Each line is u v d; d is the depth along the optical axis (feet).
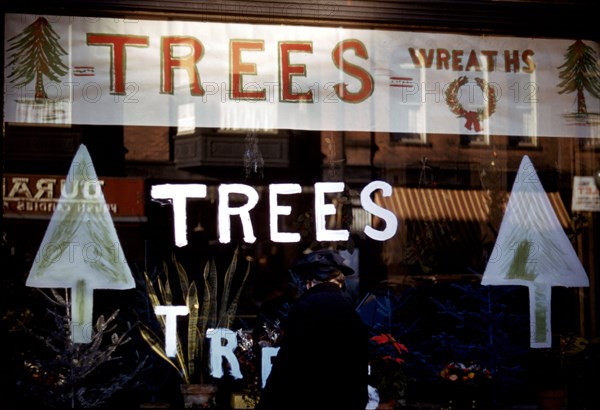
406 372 18.37
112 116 17.65
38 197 17.29
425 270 18.57
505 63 18.99
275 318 17.92
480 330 18.66
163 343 17.56
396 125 18.62
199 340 17.69
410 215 18.54
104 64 17.62
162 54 17.85
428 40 18.78
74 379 17.15
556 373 18.81
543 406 18.70
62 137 17.44
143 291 17.57
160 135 17.81
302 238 18.19
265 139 18.15
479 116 18.90
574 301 19.06
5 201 17.12
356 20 18.26
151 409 17.40
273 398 13.92
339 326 14.15
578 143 19.11
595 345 18.95
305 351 13.97
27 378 17.01
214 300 17.80
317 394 13.85
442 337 18.53
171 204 17.83
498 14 18.67
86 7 17.43
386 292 18.44
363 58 18.52
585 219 19.15
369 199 18.48
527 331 18.80
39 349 17.10
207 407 17.52
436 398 18.38
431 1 18.42
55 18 17.44
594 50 19.16
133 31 17.75
